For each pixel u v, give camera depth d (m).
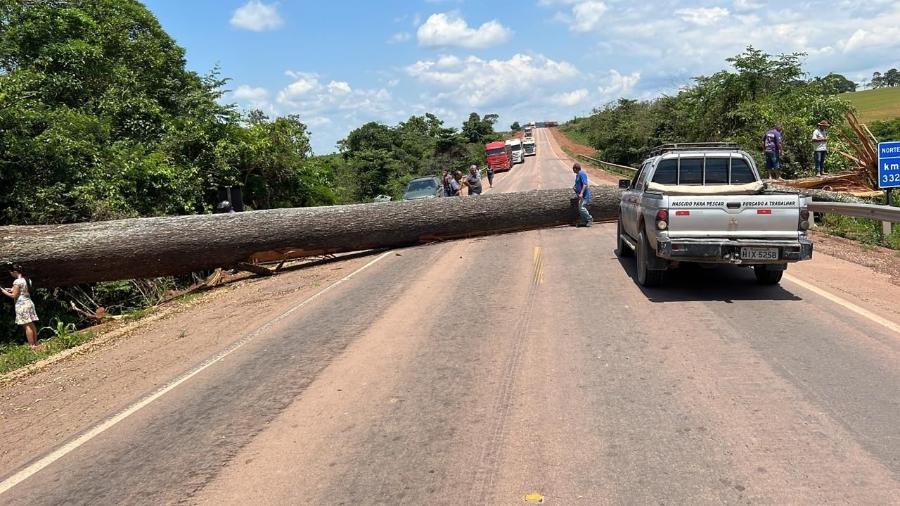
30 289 10.73
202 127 19.06
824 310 6.85
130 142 16.97
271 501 3.59
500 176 52.28
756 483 3.36
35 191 13.14
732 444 3.82
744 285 8.41
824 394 4.50
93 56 17.56
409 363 5.89
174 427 4.95
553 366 5.48
